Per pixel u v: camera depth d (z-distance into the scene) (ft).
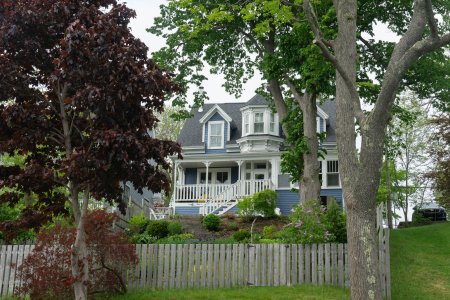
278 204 100.58
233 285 41.37
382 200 58.13
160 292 39.47
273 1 36.35
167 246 41.91
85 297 28.96
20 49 28.78
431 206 102.12
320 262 41.14
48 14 28.30
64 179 27.55
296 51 57.88
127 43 29.22
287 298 36.83
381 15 64.44
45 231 36.86
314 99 63.16
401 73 27.99
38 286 34.45
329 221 44.73
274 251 41.93
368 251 27.68
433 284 43.83
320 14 53.83
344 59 32.04
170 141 29.32
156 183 28.55
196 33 58.80
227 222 85.66
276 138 107.65
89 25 28.91
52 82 28.30
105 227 38.29
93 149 27.76
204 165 113.19
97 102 26.91
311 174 61.21
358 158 30.22
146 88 26.99
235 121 117.60
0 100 29.01
